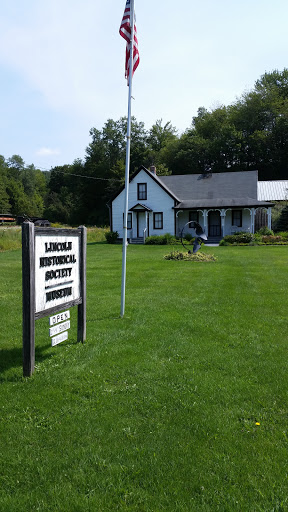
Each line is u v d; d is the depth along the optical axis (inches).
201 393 151.4
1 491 99.3
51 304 185.2
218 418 132.5
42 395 151.4
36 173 4702.3
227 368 176.9
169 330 236.8
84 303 216.7
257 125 2365.9
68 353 199.2
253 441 119.3
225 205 1207.6
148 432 124.6
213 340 217.8
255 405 141.9
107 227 2080.5
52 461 110.3
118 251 896.3
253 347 205.0
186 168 2427.4
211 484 100.6
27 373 168.6
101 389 156.2
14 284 412.2
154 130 2812.5
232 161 2336.4
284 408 139.6
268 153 2231.8
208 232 1309.1
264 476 103.3
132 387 157.2
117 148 2719.0
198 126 2613.2
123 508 92.9
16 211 3346.5
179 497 96.3
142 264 601.0
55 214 2893.7
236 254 749.9
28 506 94.2
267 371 172.9
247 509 92.0
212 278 445.7
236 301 316.8
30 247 163.9
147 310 289.9
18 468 108.0
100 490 99.0
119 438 121.6
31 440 121.0
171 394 150.5
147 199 1301.7
